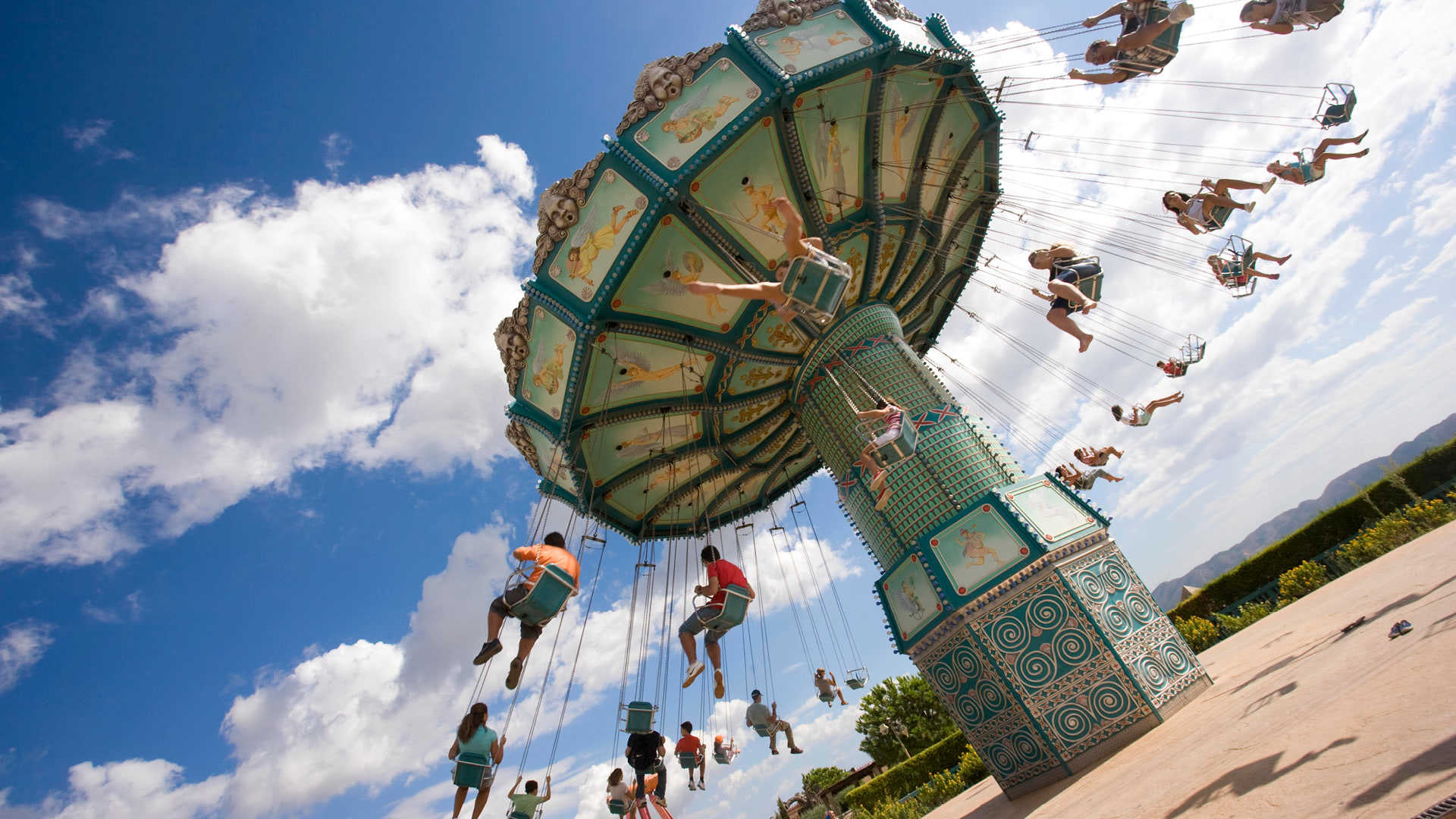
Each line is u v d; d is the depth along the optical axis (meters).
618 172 11.38
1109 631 9.62
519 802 10.11
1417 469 16.03
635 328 12.34
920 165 13.73
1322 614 9.61
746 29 11.79
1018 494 10.88
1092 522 10.68
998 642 10.02
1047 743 9.35
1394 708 3.86
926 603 10.90
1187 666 9.62
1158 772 6.00
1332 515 17.27
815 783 38.81
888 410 9.62
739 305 12.90
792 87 10.92
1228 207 9.33
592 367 12.60
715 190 11.54
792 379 14.59
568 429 12.97
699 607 10.61
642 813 11.25
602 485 15.41
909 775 23.64
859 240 13.45
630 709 11.15
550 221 12.01
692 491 17.09
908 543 11.53
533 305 12.71
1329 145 8.53
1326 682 5.45
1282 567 18.09
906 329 16.50
